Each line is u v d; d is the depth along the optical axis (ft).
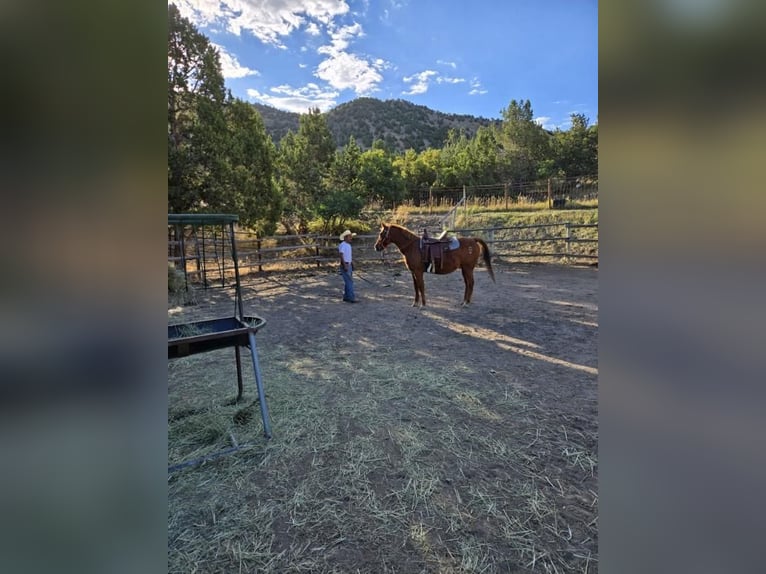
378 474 6.56
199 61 24.95
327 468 6.73
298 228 39.42
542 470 6.63
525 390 9.77
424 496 6.01
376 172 48.03
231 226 7.98
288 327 16.26
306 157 42.34
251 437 7.72
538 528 5.37
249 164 28.48
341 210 37.35
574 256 30.58
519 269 29.89
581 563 4.80
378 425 8.15
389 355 12.62
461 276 28.37
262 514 5.69
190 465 6.77
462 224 40.24
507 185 47.88
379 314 18.20
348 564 4.85
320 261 33.32
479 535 5.26
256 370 7.66
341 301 21.24
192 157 25.20
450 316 17.42
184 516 5.66
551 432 7.80
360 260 34.91
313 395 9.66
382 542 5.18
